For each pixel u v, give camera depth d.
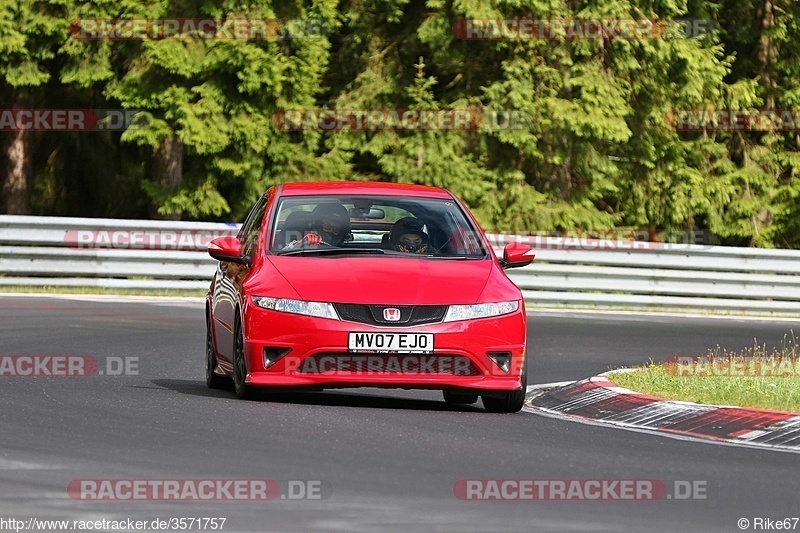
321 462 26.41
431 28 99.06
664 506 23.62
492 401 36.62
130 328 56.09
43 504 22.27
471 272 36.34
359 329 34.16
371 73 103.50
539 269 77.06
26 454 26.59
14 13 92.19
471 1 96.62
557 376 46.78
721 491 25.16
